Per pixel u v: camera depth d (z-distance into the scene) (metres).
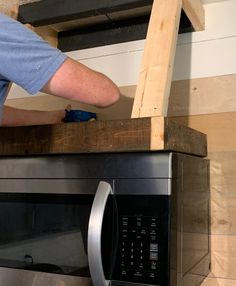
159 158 0.79
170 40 0.96
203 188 1.07
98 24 1.43
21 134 0.95
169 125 0.81
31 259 0.94
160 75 0.92
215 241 1.12
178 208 0.82
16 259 0.96
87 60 1.44
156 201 0.78
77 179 0.88
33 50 0.75
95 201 0.79
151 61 0.95
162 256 0.75
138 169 0.81
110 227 0.80
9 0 1.29
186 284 0.86
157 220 0.77
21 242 0.96
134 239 0.78
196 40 1.25
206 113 1.19
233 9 1.21
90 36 1.45
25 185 0.95
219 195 1.13
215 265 1.11
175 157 0.81
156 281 0.75
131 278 0.77
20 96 1.55
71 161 0.89
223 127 1.16
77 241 0.86
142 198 0.79
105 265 0.79
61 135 0.89
